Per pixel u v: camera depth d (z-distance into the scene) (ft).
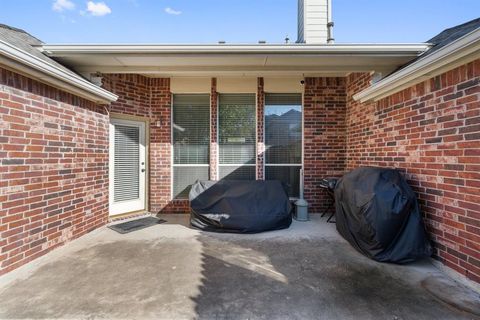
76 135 11.86
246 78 16.93
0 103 8.25
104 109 14.03
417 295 7.30
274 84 16.90
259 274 8.57
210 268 9.00
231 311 6.59
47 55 11.32
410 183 10.41
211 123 16.93
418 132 9.95
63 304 6.83
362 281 8.11
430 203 9.30
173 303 6.91
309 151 17.08
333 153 17.07
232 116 17.37
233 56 11.57
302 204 15.31
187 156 17.35
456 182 8.16
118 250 10.58
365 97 13.09
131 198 16.37
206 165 17.34
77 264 9.23
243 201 13.73
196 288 7.66
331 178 16.03
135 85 16.19
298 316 6.40
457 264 8.13
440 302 6.96
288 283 7.98
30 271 8.66
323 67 12.83
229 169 17.29
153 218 15.80
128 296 7.22
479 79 7.32
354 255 10.16
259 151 16.98
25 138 9.16
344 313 6.51
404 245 9.20
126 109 15.69
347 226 11.44
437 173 8.96
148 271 8.74
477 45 6.91
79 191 12.07
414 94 10.17
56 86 10.46
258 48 11.20
